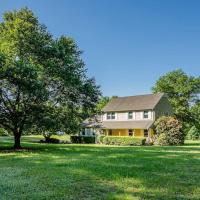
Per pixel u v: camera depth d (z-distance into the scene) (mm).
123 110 59219
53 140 50469
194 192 9375
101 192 9234
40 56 30297
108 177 11625
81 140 52281
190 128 76750
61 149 28891
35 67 27594
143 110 56219
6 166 14758
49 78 30000
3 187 9766
